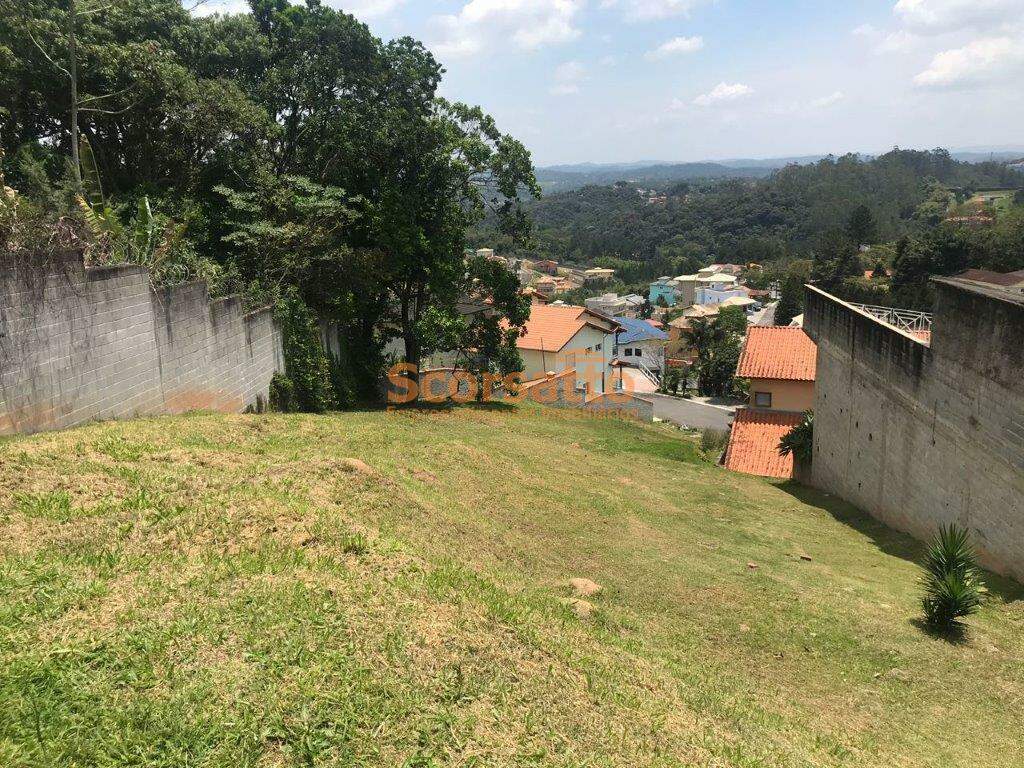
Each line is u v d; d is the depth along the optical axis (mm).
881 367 12969
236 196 16828
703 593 8352
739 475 17906
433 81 21891
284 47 20562
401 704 4285
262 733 3824
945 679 6797
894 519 12516
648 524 11156
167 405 11102
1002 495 9211
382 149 20344
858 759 5203
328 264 18109
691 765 4480
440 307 22047
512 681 4898
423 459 11516
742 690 6133
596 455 16984
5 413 7715
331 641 4742
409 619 5266
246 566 5516
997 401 9266
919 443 11531
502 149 22156
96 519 5820
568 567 8438
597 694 5078
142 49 16203
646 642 6656
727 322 48781
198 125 17234
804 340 22547
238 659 4379
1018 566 8922
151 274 11047
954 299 10344
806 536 12039
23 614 4418
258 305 15141
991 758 5555
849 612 8227
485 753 4059
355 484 8227
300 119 20828
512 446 15344
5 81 15375
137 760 3516
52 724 3611
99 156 18625
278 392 15789
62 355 8586
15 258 7871
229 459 8141
